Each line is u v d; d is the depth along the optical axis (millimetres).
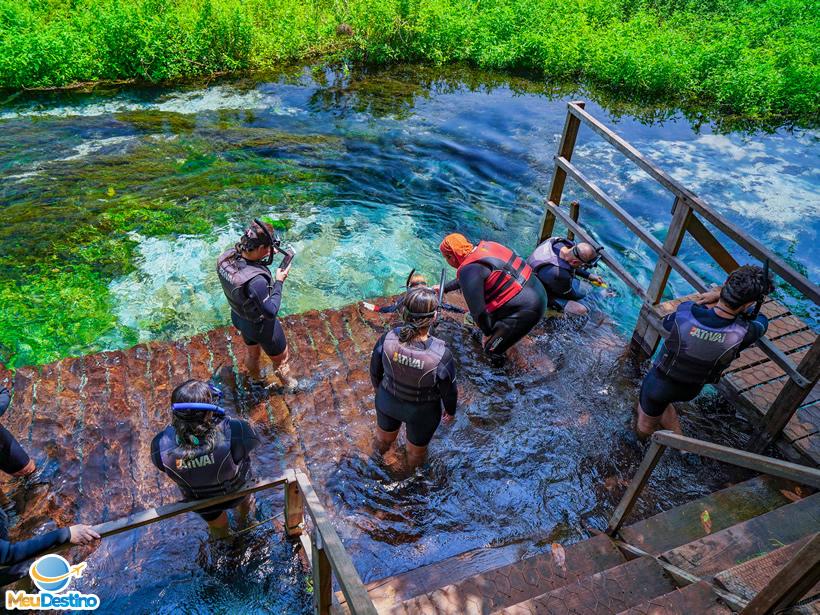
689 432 5102
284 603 3680
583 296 6664
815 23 16766
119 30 13016
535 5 16344
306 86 13891
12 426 4828
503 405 5328
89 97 12617
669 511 3992
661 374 4551
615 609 3182
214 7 13906
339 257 8188
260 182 9836
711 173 10711
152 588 3725
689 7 18125
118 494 4316
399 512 4363
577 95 14148
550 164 10969
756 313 4094
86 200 9016
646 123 12820
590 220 9328
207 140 11062
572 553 3744
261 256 4570
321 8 16922
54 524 4090
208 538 4016
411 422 4242
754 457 2529
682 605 2867
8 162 9914
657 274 5391
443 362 3951
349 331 6090
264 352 5562
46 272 7512
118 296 7223
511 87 14484
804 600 2461
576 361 5895
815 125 13000
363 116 12578
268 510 4246
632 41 14984
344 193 9734
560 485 4621
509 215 9398
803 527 3533
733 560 3363
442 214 9328
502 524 4312
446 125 12352
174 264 7805
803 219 9344
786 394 4316
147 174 9828
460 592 3480
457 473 4684
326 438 4898
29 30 12891
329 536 2664
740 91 13375
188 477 3271
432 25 15422
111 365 5504
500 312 5242
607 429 5125
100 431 4812
